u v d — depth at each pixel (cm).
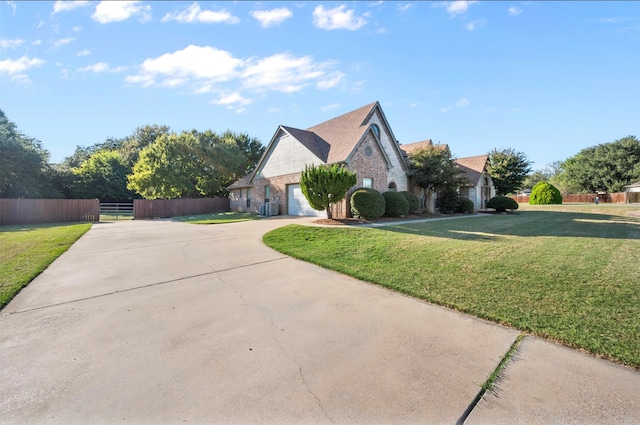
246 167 3819
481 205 2762
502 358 271
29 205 1945
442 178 1880
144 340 314
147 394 226
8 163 2681
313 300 433
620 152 3841
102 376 249
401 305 409
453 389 228
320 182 1274
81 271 609
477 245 789
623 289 435
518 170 2928
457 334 320
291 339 314
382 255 700
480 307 387
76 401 218
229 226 1362
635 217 1644
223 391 229
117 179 3759
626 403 208
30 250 827
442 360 269
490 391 225
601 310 366
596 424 189
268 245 866
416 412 204
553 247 761
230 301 432
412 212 1848
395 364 263
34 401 218
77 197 3597
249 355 282
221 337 320
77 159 4772
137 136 4619
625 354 269
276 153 2050
